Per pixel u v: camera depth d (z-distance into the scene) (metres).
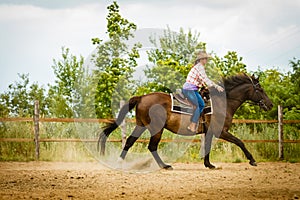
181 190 9.90
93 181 11.36
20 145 17.77
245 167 15.01
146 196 9.08
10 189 10.02
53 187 10.34
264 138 19.09
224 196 9.07
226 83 14.70
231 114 14.49
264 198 8.89
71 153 17.16
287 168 14.77
